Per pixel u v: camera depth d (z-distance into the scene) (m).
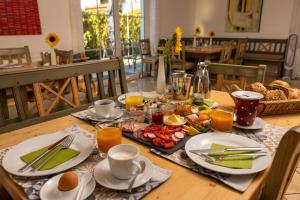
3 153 0.81
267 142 0.88
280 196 0.67
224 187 0.64
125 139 0.91
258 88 1.18
